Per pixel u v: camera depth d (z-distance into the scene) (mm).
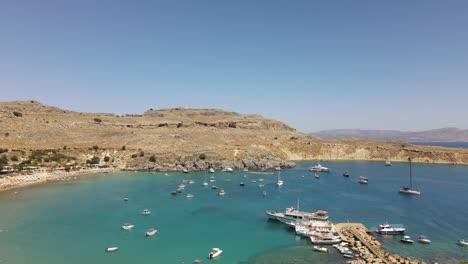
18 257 67125
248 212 104438
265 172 194375
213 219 96688
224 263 66438
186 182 154375
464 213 104938
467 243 76688
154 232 83250
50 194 126000
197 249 73562
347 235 82125
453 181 171000
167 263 65750
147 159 197125
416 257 70000
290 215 94938
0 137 190500
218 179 166500
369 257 68312
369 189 145750
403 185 157750
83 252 70438
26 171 156875
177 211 104688
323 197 127562
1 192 128375
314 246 75125
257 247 75375
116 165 191250
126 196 124562
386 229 84250
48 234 81250
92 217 96312
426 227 90500
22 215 97062
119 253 70375
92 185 145125
